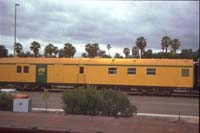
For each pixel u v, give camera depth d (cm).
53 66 3130
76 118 1075
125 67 2981
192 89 2858
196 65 2842
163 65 2900
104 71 3023
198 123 1212
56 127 891
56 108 1590
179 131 902
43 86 3144
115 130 881
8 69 3028
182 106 1988
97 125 951
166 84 2897
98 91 1360
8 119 1014
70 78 3098
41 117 1073
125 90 3011
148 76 2936
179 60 2898
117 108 1305
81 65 3067
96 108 1291
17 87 3067
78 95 1314
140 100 2353
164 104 2095
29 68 3127
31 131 840
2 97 1303
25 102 1262
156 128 935
